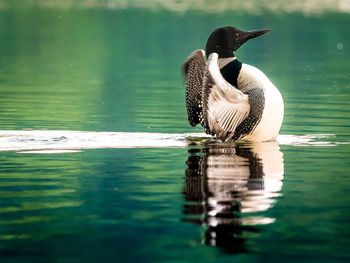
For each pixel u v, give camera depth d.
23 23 45.66
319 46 36.03
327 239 6.46
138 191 8.12
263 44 36.62
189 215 7.13
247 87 11.45
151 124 13.88
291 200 7.77
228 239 6.43
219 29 11.67
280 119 11.66
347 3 63.25
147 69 26.47
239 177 8.86
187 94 12.24
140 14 52.84
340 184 8.52
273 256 6.00
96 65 27.58
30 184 8.47
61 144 11.30
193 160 9.95
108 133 12.55
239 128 11.32
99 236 6.49
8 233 6.59
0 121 13.99
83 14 52.53
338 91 19.86
